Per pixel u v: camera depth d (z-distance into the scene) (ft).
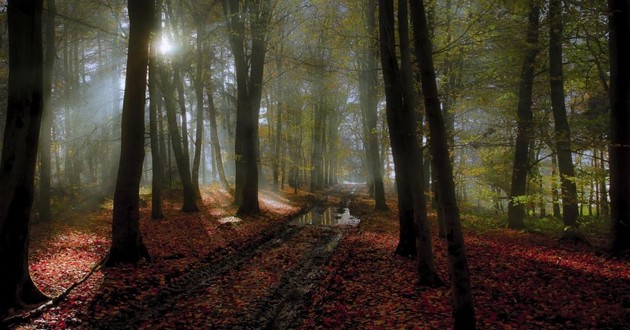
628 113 35.35
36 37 22.67
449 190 17.90
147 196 79.20
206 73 77.10
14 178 22.33
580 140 40.93
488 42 41.47
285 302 26.68
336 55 76.43
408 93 27.04
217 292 28.48
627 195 35.78
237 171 75.31
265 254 40.73
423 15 18.51
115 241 32.81
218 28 69.46
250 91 65.00
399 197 37.55
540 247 42.32
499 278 30.07
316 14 70.85
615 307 22.99
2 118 63.77
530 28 44.83
